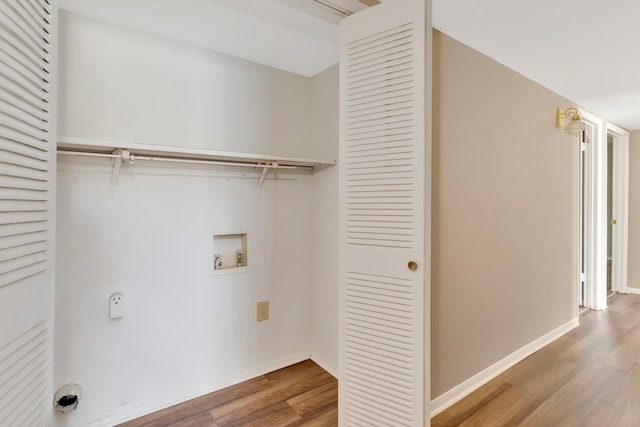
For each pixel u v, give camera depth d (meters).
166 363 1.76
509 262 2.16
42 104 0.87
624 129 3.81
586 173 3.34
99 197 1.56
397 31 1.30
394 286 1.34
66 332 1.48
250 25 1.63
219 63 1.92
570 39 1.79
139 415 1.67
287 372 2.12
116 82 1.59
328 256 2.14
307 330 2.31
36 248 0.85
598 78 2.33
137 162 1.66
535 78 2.33
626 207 3.86
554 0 1.43
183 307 1.81
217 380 1.93
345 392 1.48
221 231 1.94
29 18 0.80
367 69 1.39
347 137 1.46
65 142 1.26
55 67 0.94
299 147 2.26
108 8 1.46
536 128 2.40
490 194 1.99
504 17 1.57
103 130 1.56
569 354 2.34
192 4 1.45
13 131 0.74
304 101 2.28
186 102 1.80
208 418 1.66
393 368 1.34
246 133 2.02
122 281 1.63
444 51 1.70
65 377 1.48
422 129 1.25
